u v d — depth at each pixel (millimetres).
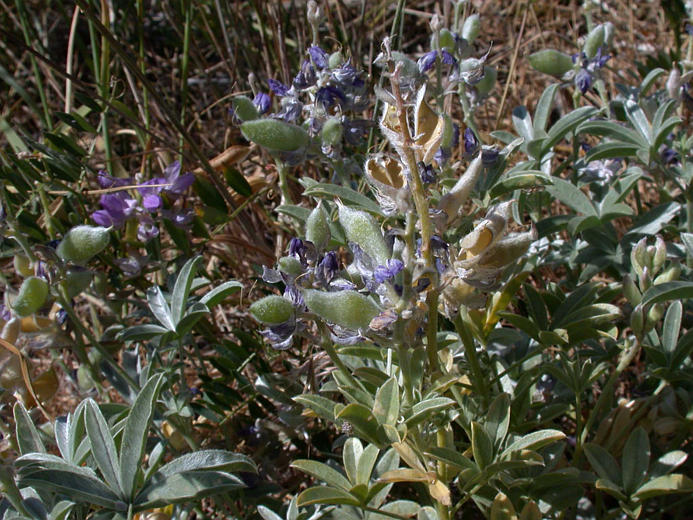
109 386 441
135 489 260
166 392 350
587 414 383
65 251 309
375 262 239
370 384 311
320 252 267
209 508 377
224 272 517
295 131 345
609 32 424
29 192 440
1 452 350
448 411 284
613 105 445
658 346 337
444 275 242
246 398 422
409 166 223
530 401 321
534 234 233
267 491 358
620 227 483
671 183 442
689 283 288
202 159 427
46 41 652
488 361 337
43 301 299
